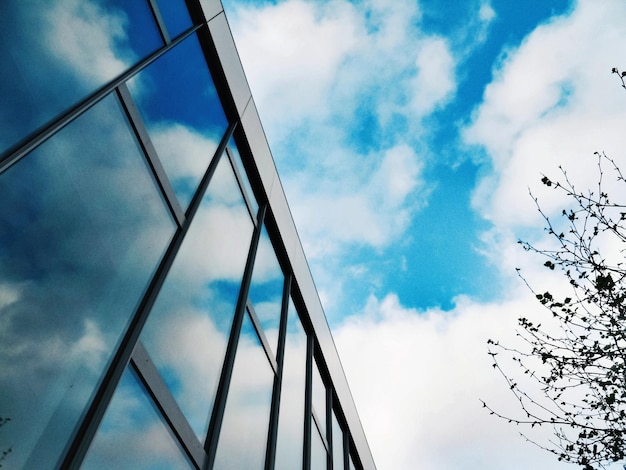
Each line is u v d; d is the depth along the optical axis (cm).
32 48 283
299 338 926
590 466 573
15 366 222
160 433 346
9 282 230
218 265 547
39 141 268
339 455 1074
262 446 575
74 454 248
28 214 252
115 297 322
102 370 290
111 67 381
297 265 967
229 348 525
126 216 357
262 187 821
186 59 586
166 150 464
